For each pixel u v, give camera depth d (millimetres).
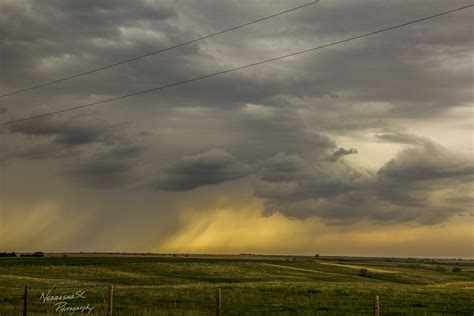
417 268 161750
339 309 43938
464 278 122750
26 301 33844
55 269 98562
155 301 47906
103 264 111875
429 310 43531
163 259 138500
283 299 50312
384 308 44688
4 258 135875
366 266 158875
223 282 85812
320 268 133875
